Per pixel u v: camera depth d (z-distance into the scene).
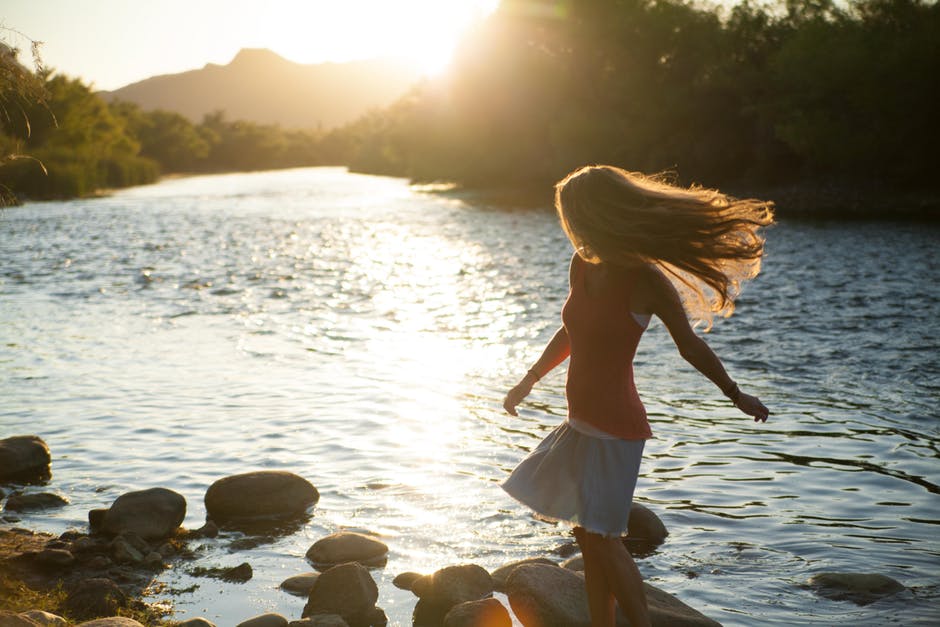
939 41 41.22
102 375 10.71
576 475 3.58
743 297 16.44
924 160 42.47
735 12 55.28
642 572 5.00
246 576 5.11
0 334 13.69
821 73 44.06
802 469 6.85
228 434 8.16
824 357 11.07
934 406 8.63
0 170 6.09
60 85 76.81
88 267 23.23
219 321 14.81
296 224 38.12
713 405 8.94
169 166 150.62
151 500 5.88
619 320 3.53
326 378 10.51
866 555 5.17
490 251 26.02
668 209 3.39
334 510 6.20
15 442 7.13
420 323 14.55
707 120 53.22
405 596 4.80
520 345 12.62
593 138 57.16
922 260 21.58
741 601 4.59
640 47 56.81
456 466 7.18
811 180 46.50
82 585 4.74
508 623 4.36
